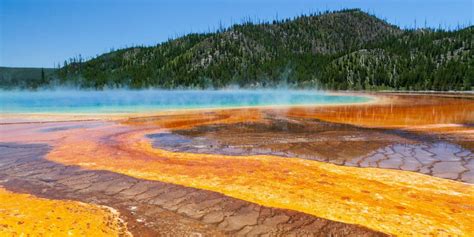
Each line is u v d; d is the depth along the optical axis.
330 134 9.73
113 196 4.73
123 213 4.18
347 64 86.81
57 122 12.12
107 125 11.47
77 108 18.59
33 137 9.06
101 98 32.78
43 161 6.49
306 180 5.30
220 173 5.66
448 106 20.95
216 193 4.69
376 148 7.78
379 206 4.27
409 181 5.29
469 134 9.54
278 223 3.86
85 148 7.70
